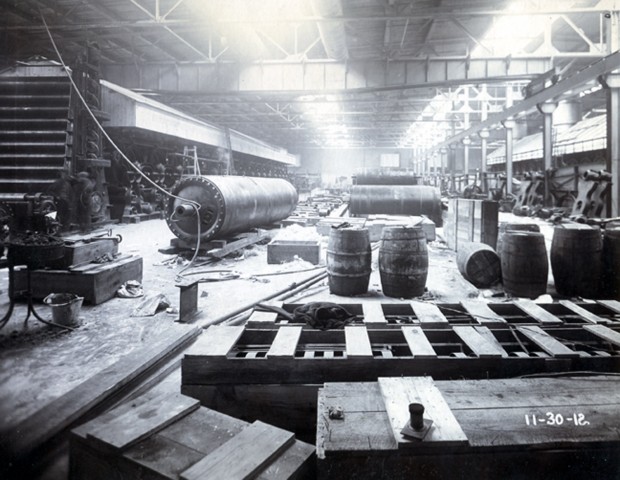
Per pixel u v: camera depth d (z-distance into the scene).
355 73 20.23
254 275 7.79
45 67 13.73
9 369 3.85
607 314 4.68
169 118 20.98
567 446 2.31
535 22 18.52
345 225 6.68
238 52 19.58
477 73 20.06
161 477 2.15
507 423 2.45
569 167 19.98
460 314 4.57
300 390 3.27
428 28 18.61
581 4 17.23
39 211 10.85
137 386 3.60
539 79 19.00
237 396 3.30
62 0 14.94
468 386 2.87
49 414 3.01
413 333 3.72
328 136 47.97
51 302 5.07
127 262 6.55
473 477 2.32
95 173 14.31
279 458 2.30
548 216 17.22
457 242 10.34
